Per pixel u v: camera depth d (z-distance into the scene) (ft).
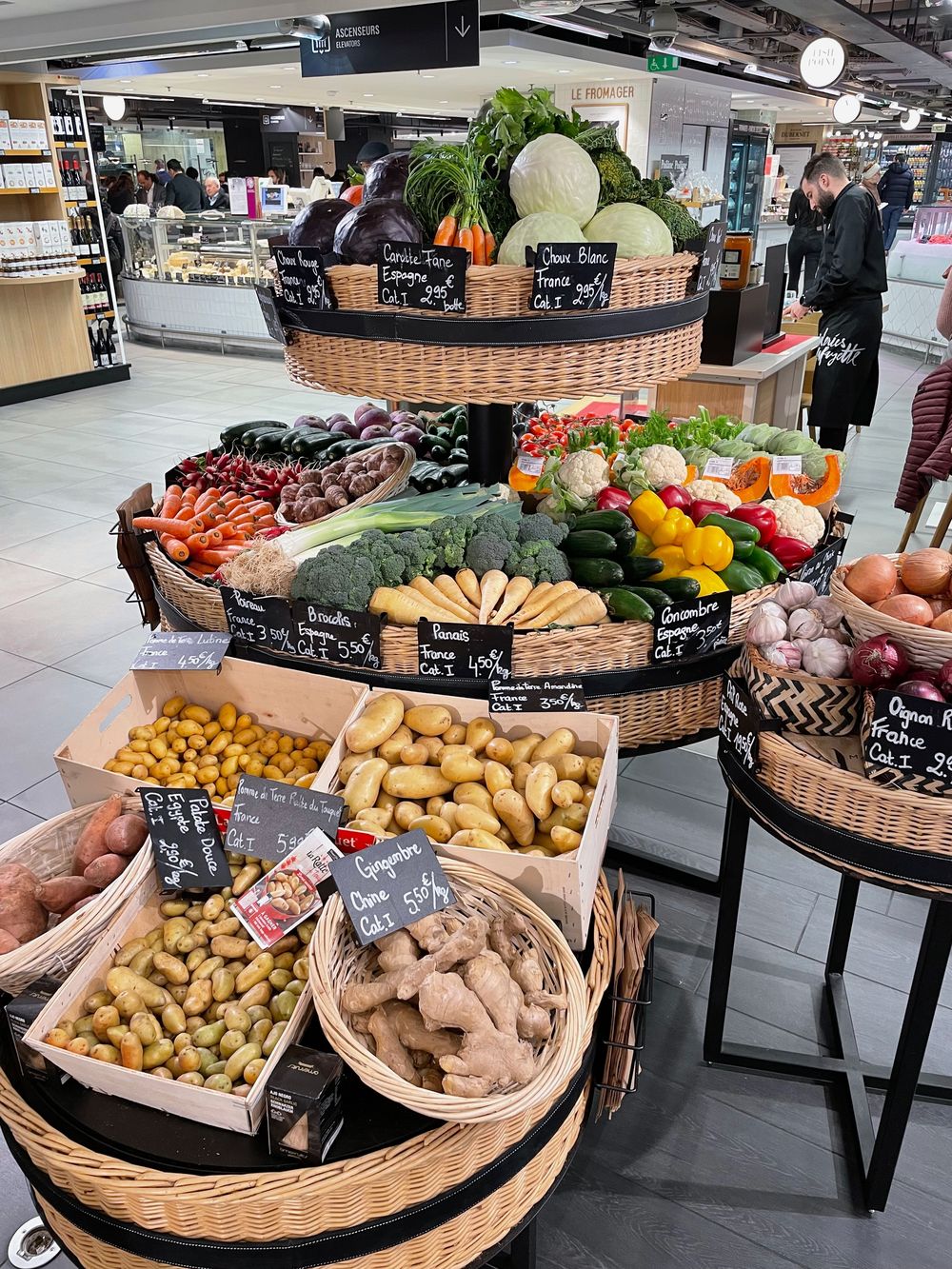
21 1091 5.36
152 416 27.96
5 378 29.63
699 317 7.72
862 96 42.22
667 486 8.55
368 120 56.03
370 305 6.99
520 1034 5.10
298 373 7.77
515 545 7.67
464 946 5.23
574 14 21.81
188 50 21.93
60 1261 6.43
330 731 7.50
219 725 7.60
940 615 5.97
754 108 45.88
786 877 10.03
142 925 6.13
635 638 7.23
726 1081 7.77
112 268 42.65
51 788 11.18
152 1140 5.03
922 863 5.66
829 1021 8.29
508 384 6.95
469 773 6.49
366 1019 5.23
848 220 18.16
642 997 6.52
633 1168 7.07
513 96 7.93
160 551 9.11
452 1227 5.08
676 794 11.44
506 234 7.41
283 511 9.95
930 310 37.14
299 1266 4.81
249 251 35.86
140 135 56.95
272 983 5.74
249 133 56.95
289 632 7.59
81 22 15.31
